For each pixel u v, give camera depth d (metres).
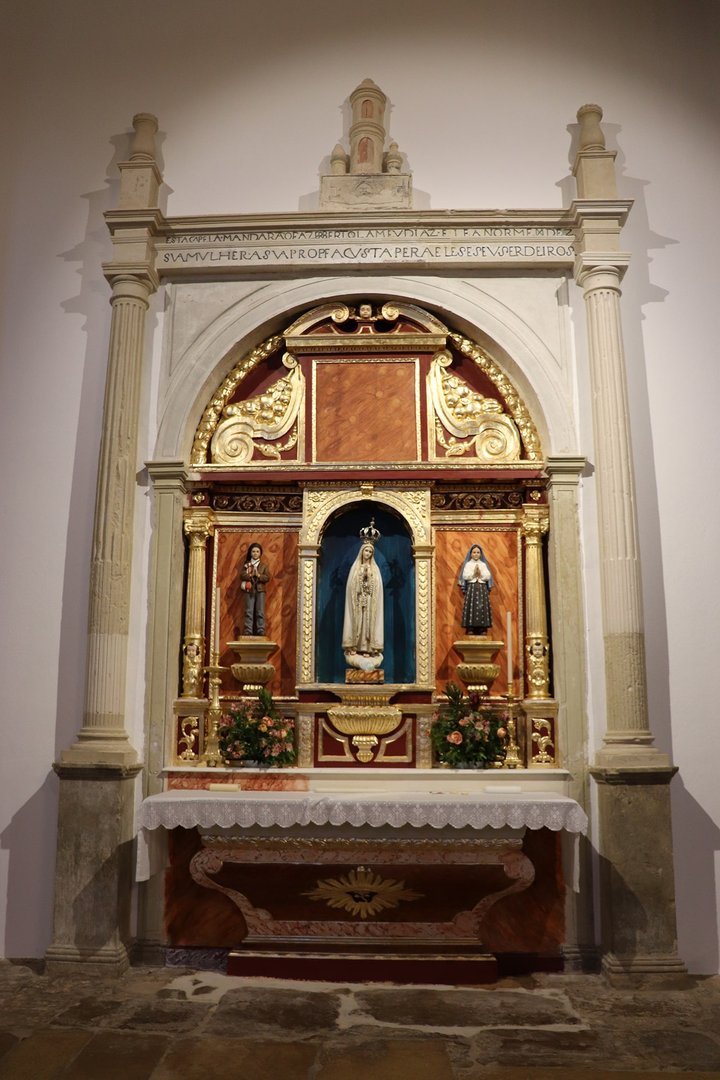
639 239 7.38
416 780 6.60
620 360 6.90
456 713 6.82
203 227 7.38
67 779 6.31
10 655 6.80
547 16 7.93
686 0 7.93
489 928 6.35
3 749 6.68
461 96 7.79
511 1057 4.64
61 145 7.75
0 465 7.11
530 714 6.84
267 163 7.70
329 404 7.53
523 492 7.41
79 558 6.93
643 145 7.61
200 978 6.00
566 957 6.26
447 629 7.31
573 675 6.68
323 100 7.82
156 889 6.47
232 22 8.02
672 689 6.64
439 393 7.57
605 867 6.21
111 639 6.56
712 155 7.58
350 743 7.02
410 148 7.70
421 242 7.35
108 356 7.12
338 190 7.53
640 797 6.18
